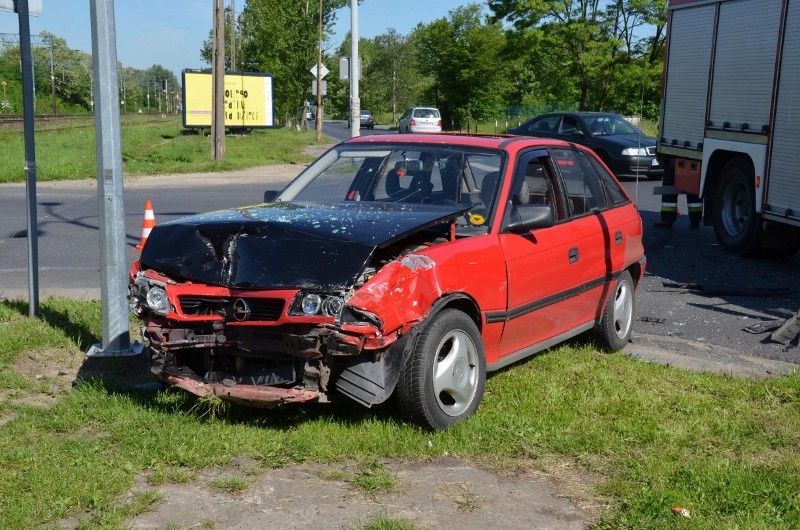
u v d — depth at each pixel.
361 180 5.79
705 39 11.67
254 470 4.13
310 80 60.75
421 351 4.48
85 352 6.12
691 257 11.07
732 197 11.22
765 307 8.30
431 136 6.07
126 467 4.08
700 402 5.28
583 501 3.90
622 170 20.20
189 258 4.60
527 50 41.47
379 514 3.70
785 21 9.84
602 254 6.29
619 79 38.78
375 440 4.45
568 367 6.00
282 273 4.31
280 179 23.67
